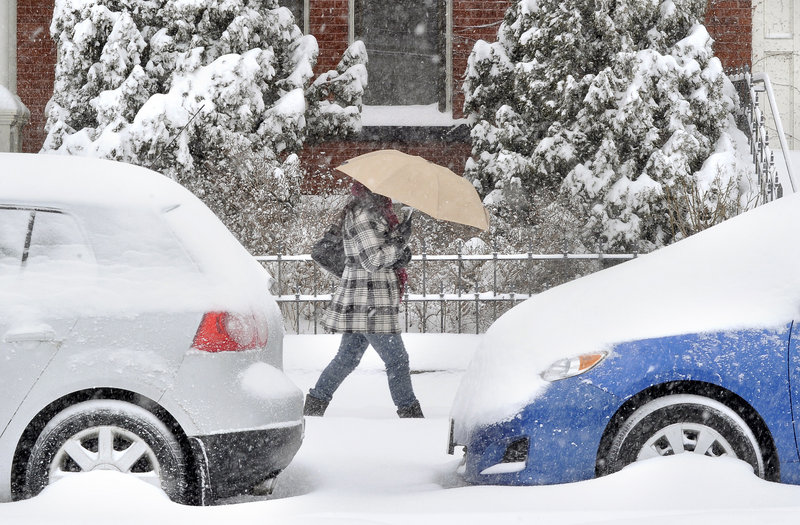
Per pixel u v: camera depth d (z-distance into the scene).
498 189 43.94
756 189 42.62
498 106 47.22
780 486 15.98
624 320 17.33
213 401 16.36
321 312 36.19
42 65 53.19
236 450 16.45
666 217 41.72
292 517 15.27
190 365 16.42
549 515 15.18
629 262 19.91
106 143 41.81
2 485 16.16
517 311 19.58
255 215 37.66
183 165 41.78
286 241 36.97
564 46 43.44
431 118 53.38
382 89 54.09
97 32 43.66
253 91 43.16
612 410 16.66
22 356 16.20
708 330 16.86
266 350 17.33
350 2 53.59
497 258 32.91
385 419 23.94
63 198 17.16
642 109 42.50
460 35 52.94
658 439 16.73
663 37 44.31
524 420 16.86
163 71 43.75
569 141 43.31
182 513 15.59
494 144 46.00
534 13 44.97
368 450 20.91
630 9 43.41
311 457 20.33
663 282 18.12
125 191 17.56
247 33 43.88
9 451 16.11
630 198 41.56
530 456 16.81
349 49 48.72
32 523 14.88
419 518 15.19
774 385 16.59
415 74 54.16
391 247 23.83
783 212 19.11
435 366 30.88
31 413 16.12
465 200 23.09
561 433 16.75
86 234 17.00
